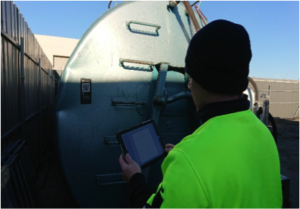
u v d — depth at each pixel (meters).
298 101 16.72
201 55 0.71
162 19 2.55
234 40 0.69
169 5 2.63
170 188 0.62
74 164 2.08
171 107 2.47
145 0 2.52
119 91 2.24
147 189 0.93
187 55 0.79
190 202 0.58
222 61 0.68
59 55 17.72
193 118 2.49
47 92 7.36
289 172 5.53
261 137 0.74
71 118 2.09
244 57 0.69
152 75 2.38
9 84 2.85
